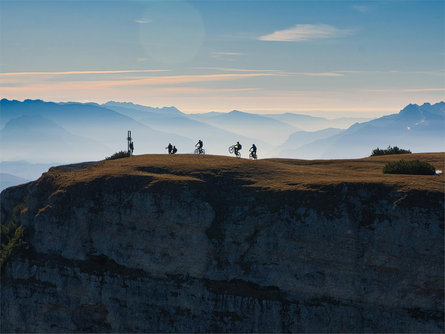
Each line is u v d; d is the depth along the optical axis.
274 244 48.59
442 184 47.88
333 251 45.84
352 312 44.81
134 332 50.81
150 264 52.31
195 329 48.69
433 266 42.44
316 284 46.16
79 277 54.41
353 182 48.62
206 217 51.31
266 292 47.75
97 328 53.75
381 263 44.38
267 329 46.66
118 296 52.12
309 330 45.41
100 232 55.84
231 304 48.34
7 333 56.50
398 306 43.75
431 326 42.09
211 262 50.91
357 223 46.00
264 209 50.53
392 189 47.22
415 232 43.44
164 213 52.53
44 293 55.44
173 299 50.50
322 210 47.41
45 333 55.03
